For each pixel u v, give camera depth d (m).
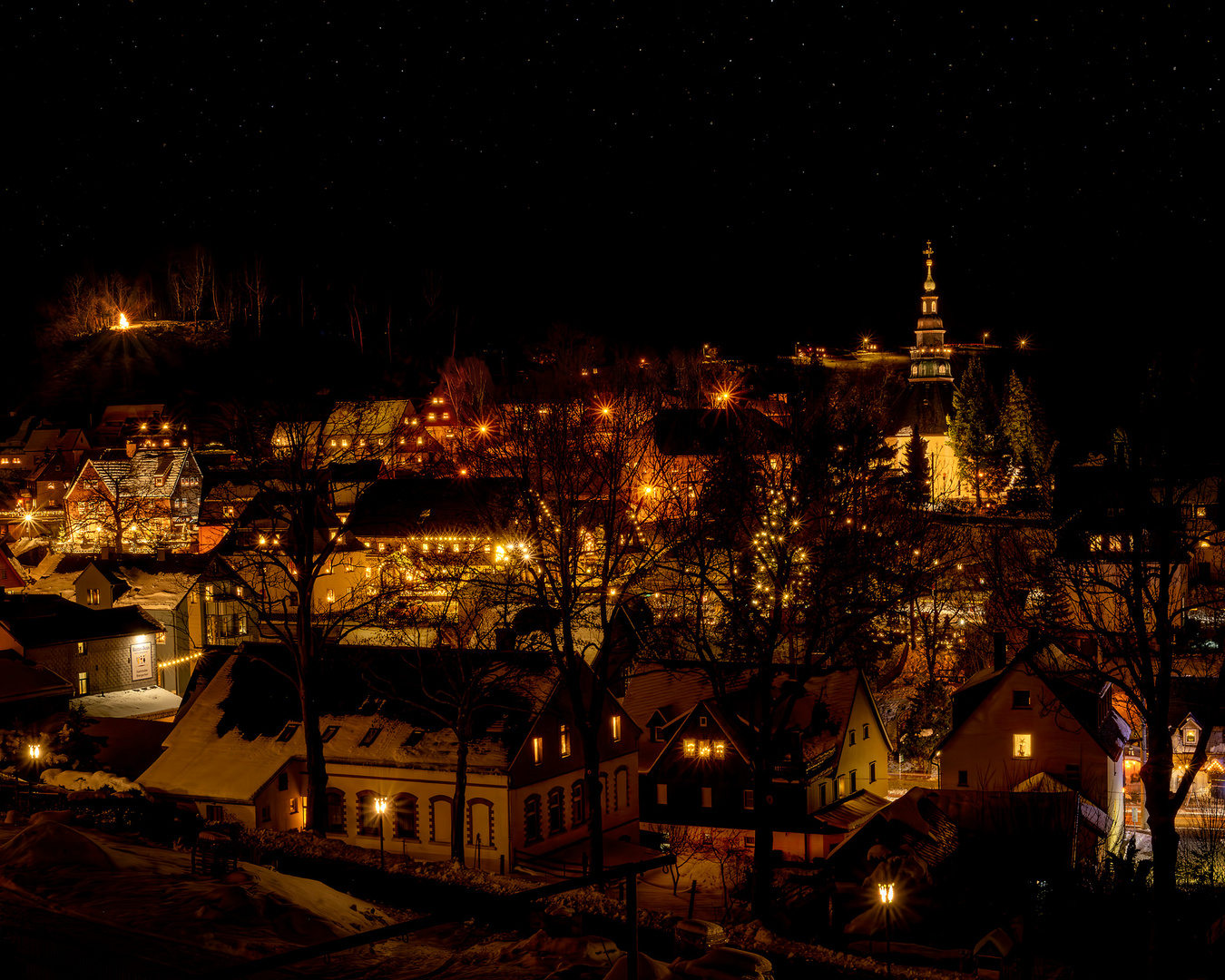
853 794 54.00
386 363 185.25
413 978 18.78
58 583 84.75
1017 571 49.25
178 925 19.03
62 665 64.12
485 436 57.50
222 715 49.72
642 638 52.16
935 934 33.31
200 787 46.22
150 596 72.31
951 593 60.88
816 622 36.91
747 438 44.06
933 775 58.75
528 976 18.97
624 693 53.06
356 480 87.06
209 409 167.25
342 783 46.28
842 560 39.25
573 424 41.62
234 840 30.62
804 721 50.88
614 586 39.91
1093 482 33.50
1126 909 31.77
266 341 196.25
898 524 51.66
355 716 47.56
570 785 46.75
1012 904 33.31
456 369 153.12
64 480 144.38
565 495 39.03
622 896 39.88
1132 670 30.45
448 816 44.41
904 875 34.72
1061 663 48.12
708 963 18.70
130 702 65.12
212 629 72.25
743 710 51.16
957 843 37.22
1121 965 29.42
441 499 76.44
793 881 40.59
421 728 46.19
